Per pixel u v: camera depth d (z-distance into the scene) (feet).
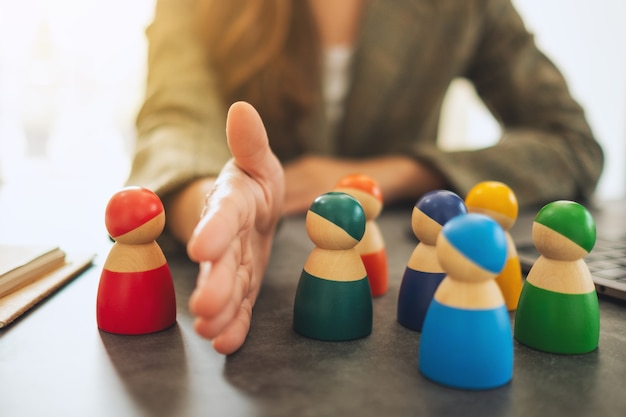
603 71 6.46
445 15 3.70
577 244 1.33
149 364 1.22
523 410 1.04
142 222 1.40
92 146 5.80
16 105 5.58
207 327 1.08
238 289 1.21
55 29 5.59
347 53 3.94
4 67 5.50
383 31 3.69
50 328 1.43
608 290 1.68
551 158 3.43
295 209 3.07
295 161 3.59
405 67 3.74
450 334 1.13
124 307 1.38
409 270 1.51
